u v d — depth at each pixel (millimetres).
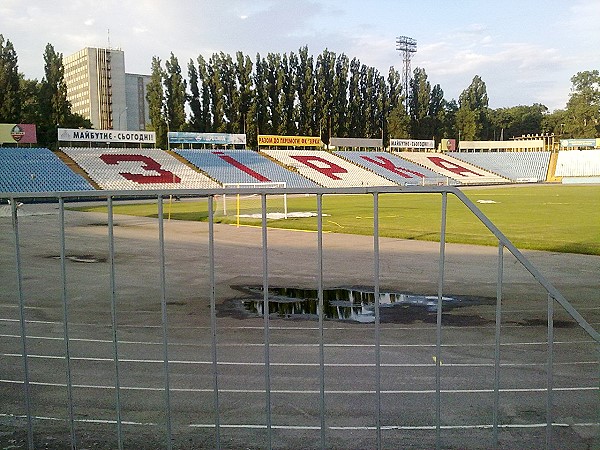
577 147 87938
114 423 5082
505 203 37719
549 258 15109
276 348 7379
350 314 9352
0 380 6270
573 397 5633
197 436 4797
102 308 9875
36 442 4699
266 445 4605
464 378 6191
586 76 107750
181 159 60312
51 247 18359
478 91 112375
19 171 46812
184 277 12914
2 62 57312
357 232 21984
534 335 7992
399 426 4973
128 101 137500
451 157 86312
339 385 5984
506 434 4789
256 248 17812
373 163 74312
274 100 78312
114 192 4094
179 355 7105
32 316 9297
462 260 15078
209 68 73375
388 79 94188
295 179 61625
